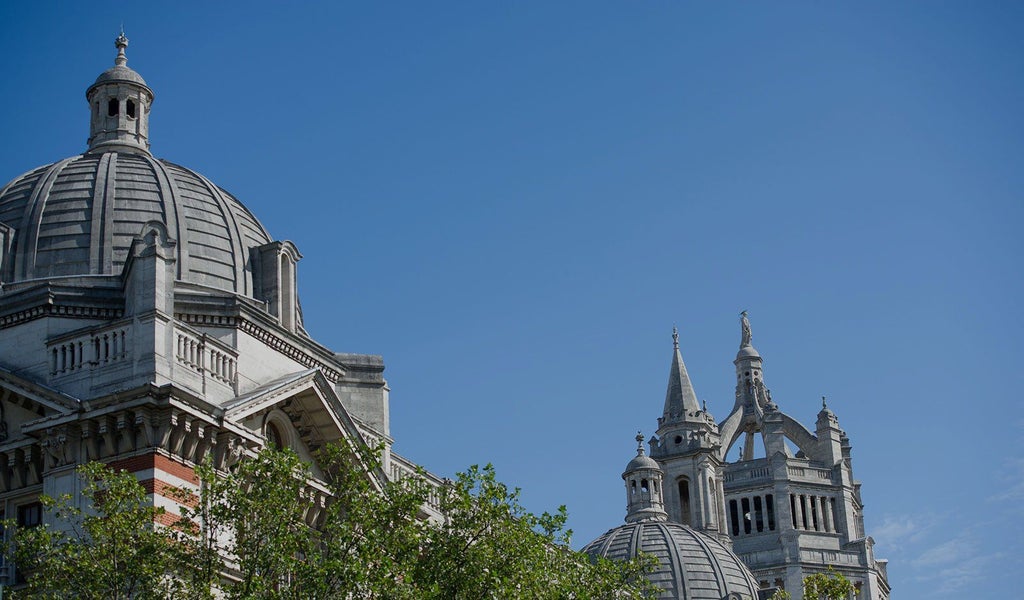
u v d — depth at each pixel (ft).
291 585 157.28
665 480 547.08
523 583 174.19
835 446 590.14
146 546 152.56
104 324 183.01
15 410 185.98
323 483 196.75
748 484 573.33
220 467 182.91
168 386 175.94
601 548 466.29
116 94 247.70
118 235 220.02
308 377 198.18
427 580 167.94
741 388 621.31
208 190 236.63
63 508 163.84
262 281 225.97
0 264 214.48
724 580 449.89
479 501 176.55
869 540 571.28
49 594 156.46
